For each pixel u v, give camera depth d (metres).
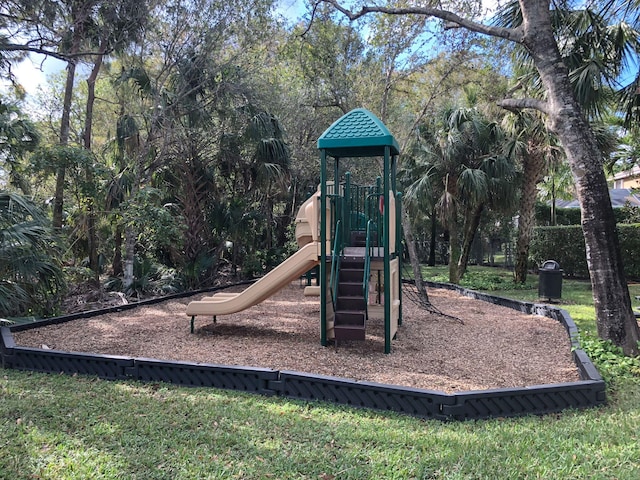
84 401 3.80
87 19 10.59
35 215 6.66
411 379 4.52
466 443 3.03
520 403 3.67
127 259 11.34
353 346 5.89
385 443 3.05
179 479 2.60
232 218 13.37
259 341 6.15
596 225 5.37
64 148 9.60
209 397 3.97
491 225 20.59
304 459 2.83
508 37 5.74
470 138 12.12
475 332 6.72
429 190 12.51
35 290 6.79
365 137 5.48
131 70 11.71
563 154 11.85
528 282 14.05
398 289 7.11
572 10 6.97
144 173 11.84
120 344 5.94
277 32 11.95
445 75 9.58
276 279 6.23
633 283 14.00
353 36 10.35
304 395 3.99
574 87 7.02
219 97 12.42
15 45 8.49
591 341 5.30
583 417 3.50
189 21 11.39
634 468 2.68
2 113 9.89
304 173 15.17
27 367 4.91
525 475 2.63
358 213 7.34
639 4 6.82
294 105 14.17
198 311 6.55
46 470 2.69
